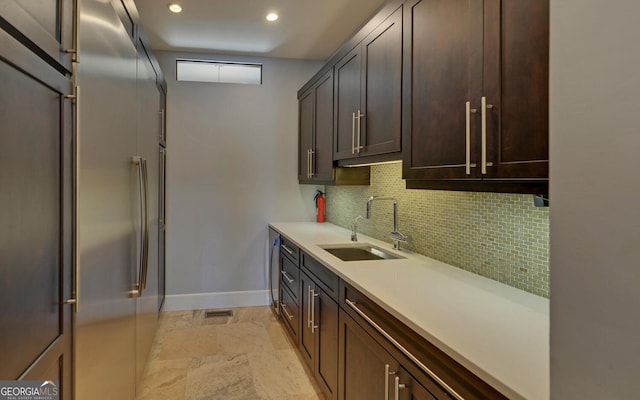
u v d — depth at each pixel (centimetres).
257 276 431
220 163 419
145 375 270
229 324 370
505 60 128
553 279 73
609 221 62
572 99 69
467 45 147
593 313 65
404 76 196
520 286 166
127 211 190
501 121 129
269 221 432
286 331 351
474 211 195
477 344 109
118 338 175
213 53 410
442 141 164
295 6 301
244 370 279
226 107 419
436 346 113
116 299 170
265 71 426
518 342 111
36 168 100
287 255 344
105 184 152
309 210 441
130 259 197
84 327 131
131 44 200
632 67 59
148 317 274
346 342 195
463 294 158
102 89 148
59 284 114
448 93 159
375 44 232
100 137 146
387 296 155
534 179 117
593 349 65
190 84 410
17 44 89
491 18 134
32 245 98
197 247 416
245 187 426
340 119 295
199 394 247
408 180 194
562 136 71
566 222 70
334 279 214
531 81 117
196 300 417
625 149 60
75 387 124
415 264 216
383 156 224
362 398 173
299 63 432
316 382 261
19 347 91
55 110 110
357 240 306
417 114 184
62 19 115
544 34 113
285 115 432
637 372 58
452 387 108
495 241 181
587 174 66
